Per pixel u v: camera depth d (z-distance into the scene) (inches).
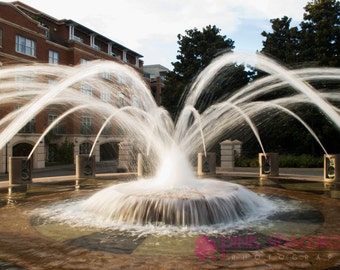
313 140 1140.5
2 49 1291.8
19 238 245.6
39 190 497.0
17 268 183.8
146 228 275.3
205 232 261.3
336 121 886.4
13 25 1336.1
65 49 1676.9
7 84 792.9
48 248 220.4
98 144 1820.9
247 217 310.7
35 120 1416.1
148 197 299.3
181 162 444.5
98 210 323.9
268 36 1310.3
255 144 1312.7
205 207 289.0
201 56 1389.0
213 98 1306.6
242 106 970.7
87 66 586.6
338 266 183.8
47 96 602.2
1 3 1288.1
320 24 1123.3
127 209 297.9
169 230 268.4
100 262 192.7
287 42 1233.4
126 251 214.2
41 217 315.6
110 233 260.1
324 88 1063.6
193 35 1423.5
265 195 434.3
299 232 257.3
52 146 1658.5
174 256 202.8
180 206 287.6
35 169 1354.6
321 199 404.8
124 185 377.7
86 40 1941.4
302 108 1099.9
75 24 1808.6
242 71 1296.8
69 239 243.0
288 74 703.7
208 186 370.6
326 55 1107.3
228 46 1401.3
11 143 1286.9
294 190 478.3
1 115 1101.7
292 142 1286.9
